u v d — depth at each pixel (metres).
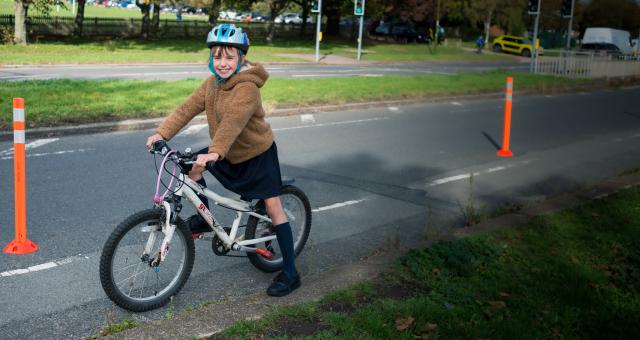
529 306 4.36
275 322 3.81
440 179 8.60
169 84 15.92
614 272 5.17
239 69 3.94
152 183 7.51
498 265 5.04
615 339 4.09
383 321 3.86
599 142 12.18
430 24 74.38
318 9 31.27
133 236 4.01
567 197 7.27
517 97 20.47
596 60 28.27
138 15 75.31
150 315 4.13
